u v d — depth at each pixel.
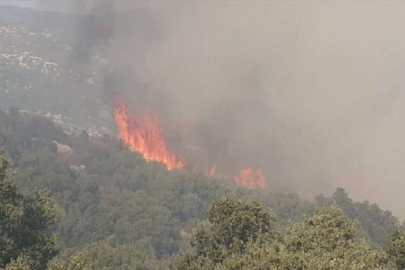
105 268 149.62
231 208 116.56
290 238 95.56
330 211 99.88
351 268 78.56
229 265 91.44
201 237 118.50
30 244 122.56
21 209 126.00
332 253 85.94
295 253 83.81
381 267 85.62
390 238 99.69
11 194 120.56
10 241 114.06
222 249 113.31
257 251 90.69
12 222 114.75
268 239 105.88
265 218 117.38
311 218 100.50
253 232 113.31
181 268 115.75
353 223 97.75
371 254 87.31
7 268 97.44
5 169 122.19
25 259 103.69
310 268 77.44
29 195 134.25
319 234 93.81
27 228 124.19
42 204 131.25
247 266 87.25
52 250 126.25
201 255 115.75
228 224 114.19
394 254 96.00
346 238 95.44
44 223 129.75
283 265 80.38
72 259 97.44
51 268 96.75
